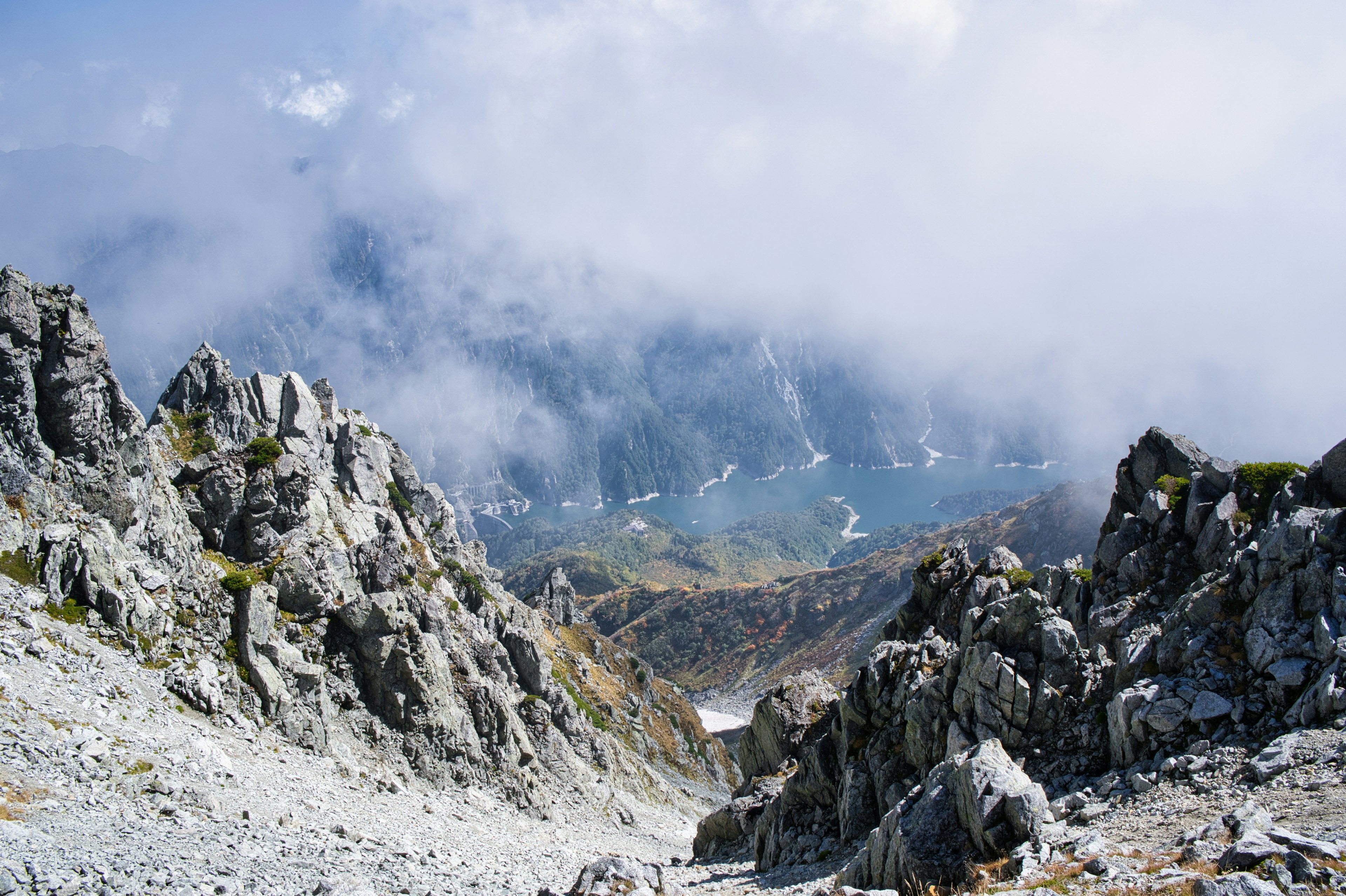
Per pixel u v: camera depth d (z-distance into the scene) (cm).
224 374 8212
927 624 6950
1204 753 3612
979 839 2997
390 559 8119
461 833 5850
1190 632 4159
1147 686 4056
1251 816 2520
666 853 8200
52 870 2588
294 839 3831
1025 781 3028
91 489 5850
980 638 5009
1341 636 3572
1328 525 3856
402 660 7200
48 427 5725
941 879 2984
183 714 5391
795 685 8231
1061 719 4488
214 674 5888
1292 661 3656
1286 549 3941
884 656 6053
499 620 11594
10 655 4550
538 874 4719
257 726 5975
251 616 6391
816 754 6119
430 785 6988
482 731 7794
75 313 5853
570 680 15025
